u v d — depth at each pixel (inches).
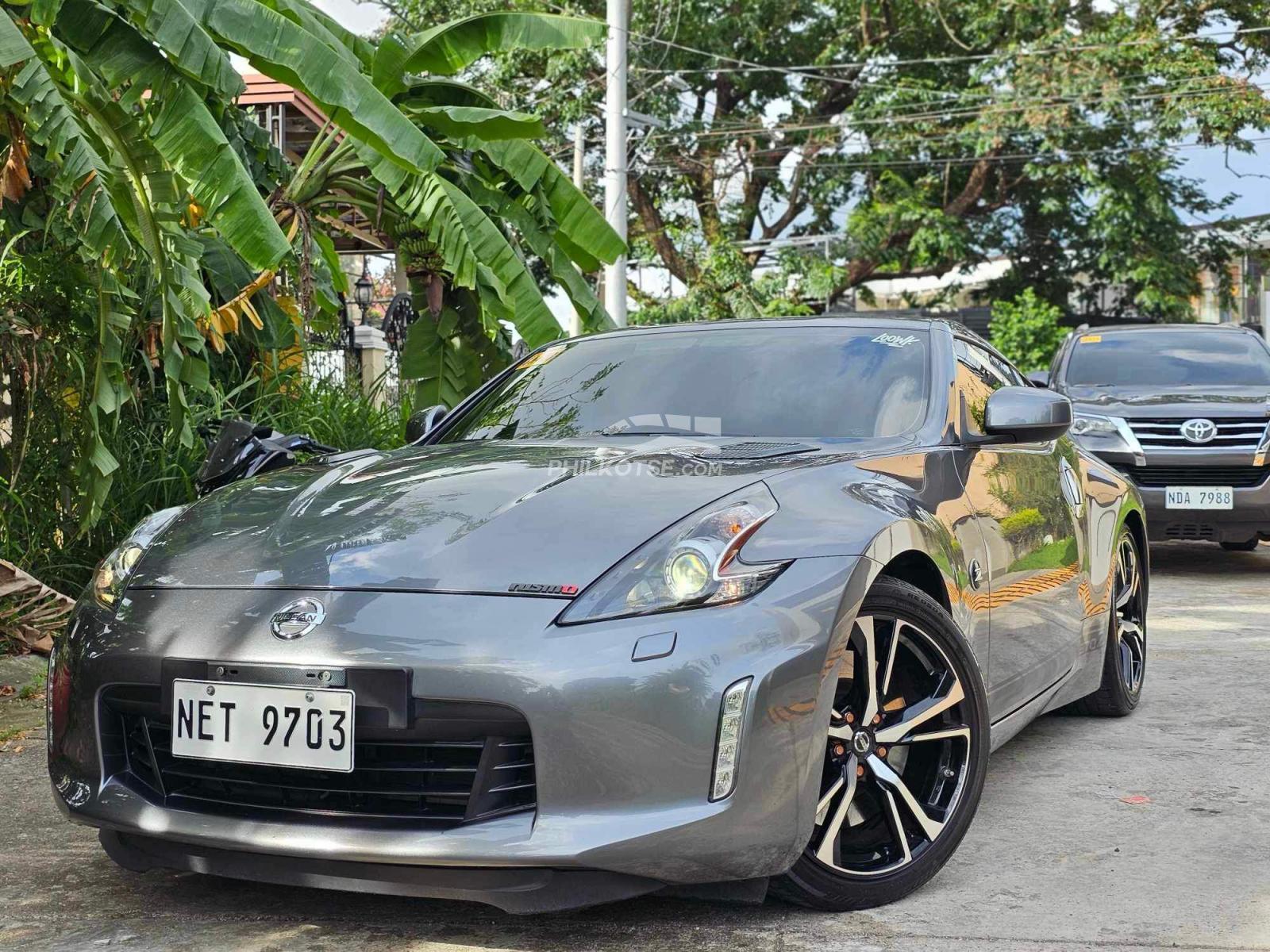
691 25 1029.8
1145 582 191.0
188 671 99.0
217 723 97.9
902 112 1032.2
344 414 317.1
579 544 99.7
